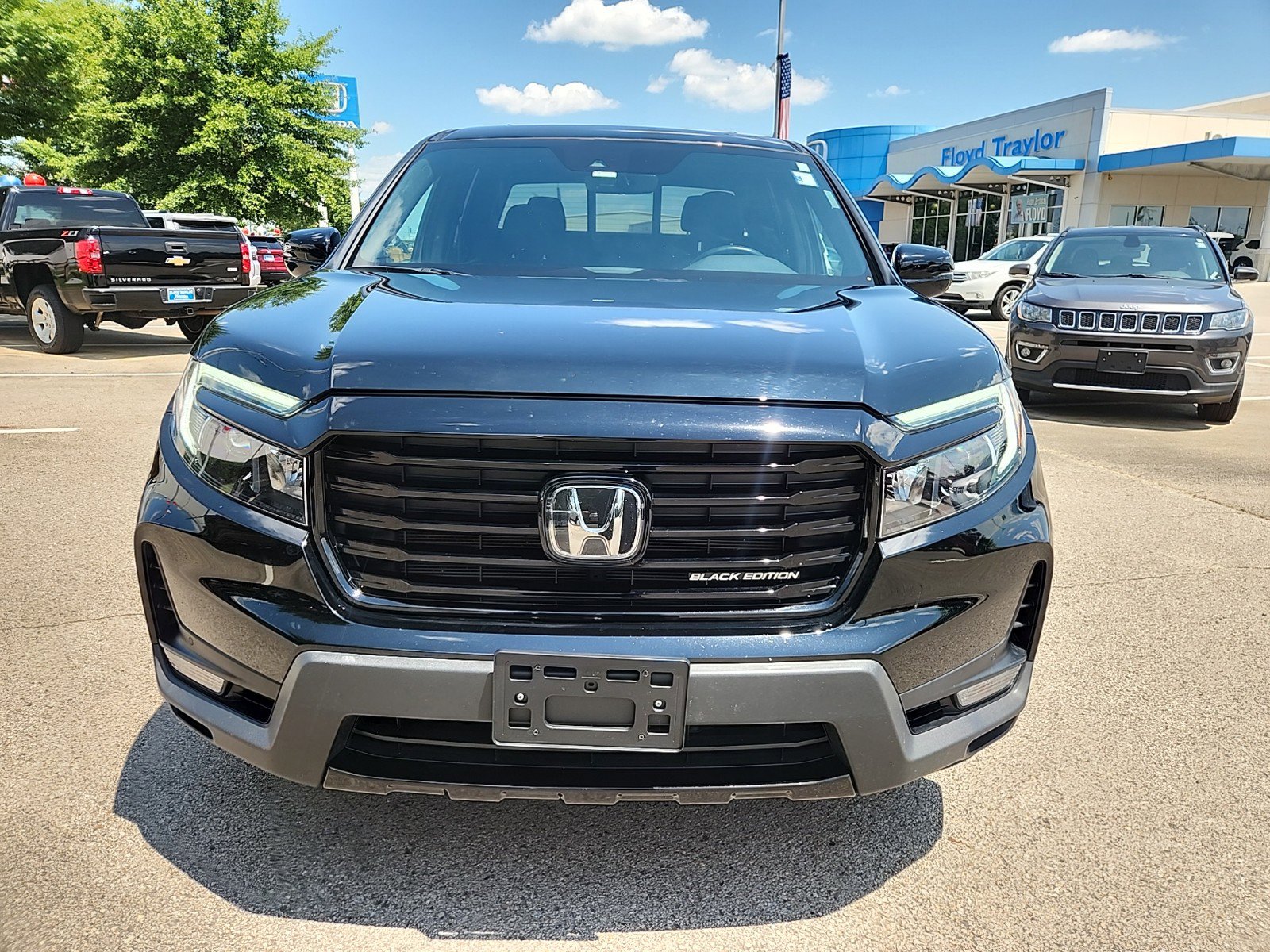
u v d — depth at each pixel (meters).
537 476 1.68
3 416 6.76
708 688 1.67
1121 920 1.97
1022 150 31.02
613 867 2.10
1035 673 3.12
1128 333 7.13
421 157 3.19
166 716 2.68
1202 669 3.17
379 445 1.69
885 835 2.24
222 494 1.81
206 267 10.23
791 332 1.95
